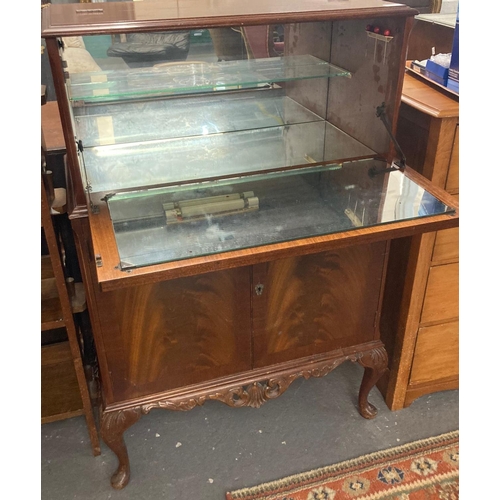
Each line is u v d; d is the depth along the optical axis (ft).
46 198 4.06
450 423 5.85
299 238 3.75
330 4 4.23
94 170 4.41
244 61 4.49
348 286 4.85
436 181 4.72
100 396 5.13
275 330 4.83
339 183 4.48
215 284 4.37
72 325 4.71
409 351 5.66
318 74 4.53
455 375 6.00
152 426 5.85
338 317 5.01
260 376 4.98
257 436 5.72
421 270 5.16
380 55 4.28
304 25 4.47
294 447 5.58
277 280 4.54
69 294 4.92
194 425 5.86
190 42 4.25
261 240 3.73
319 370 5.14
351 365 6.72
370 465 5.35
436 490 5.08
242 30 4.35
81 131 4.38
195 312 4.46
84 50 4.03
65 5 4.47
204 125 4.75
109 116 4.49
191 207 4.09
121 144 4.55
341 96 4.82
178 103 4.67
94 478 5.25
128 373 4.59
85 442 5.64
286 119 4.85
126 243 3.65
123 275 3.34
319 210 4.08
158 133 4.63
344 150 4.98
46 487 5.16
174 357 4.64
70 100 3.84
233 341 4.74
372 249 4.72
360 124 4.75
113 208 4.06
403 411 6.03
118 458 5.04
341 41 4.64
